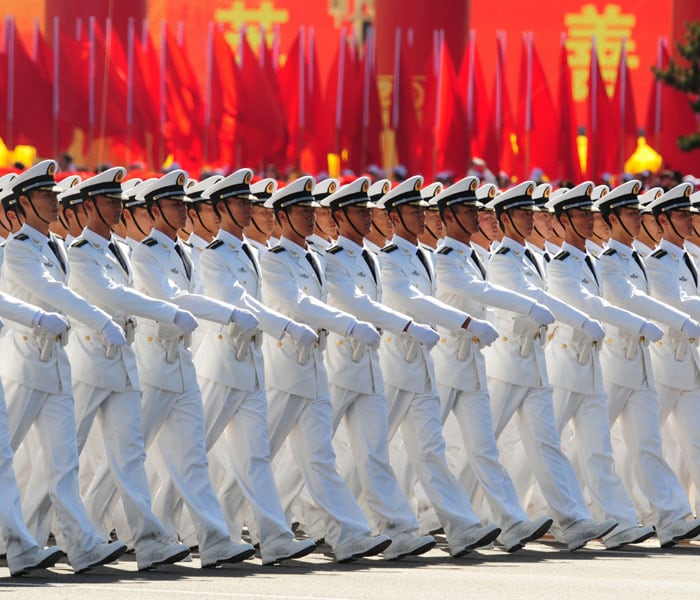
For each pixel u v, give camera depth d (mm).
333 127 85125
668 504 39344
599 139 84312
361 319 36062
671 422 41375
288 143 85625
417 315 36875
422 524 39750
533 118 84062
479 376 37469
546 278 40469
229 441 34688
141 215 36219
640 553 38219
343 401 35938
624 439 40344
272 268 35375
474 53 84062
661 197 41656
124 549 32062
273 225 37094
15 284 32719
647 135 95188
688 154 98875
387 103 115188
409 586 30359
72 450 32312
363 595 28781
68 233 35719
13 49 79375
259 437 34469
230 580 31234
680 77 93750
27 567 31172
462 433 37656
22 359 32156
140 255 34062
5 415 31531
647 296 40125
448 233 38125
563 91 83562
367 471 35781
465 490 37562
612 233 41000
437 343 37406
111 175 33281
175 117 82938
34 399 32156
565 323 39031
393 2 118812
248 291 35094
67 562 34031
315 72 85500
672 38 119625
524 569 34125
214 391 34469
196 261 36594
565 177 83938
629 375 39844
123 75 81188
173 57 82812
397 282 36969
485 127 83438
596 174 83500
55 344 32156
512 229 39125
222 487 35812
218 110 81312
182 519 36969
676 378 40750
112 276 33344
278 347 35281
